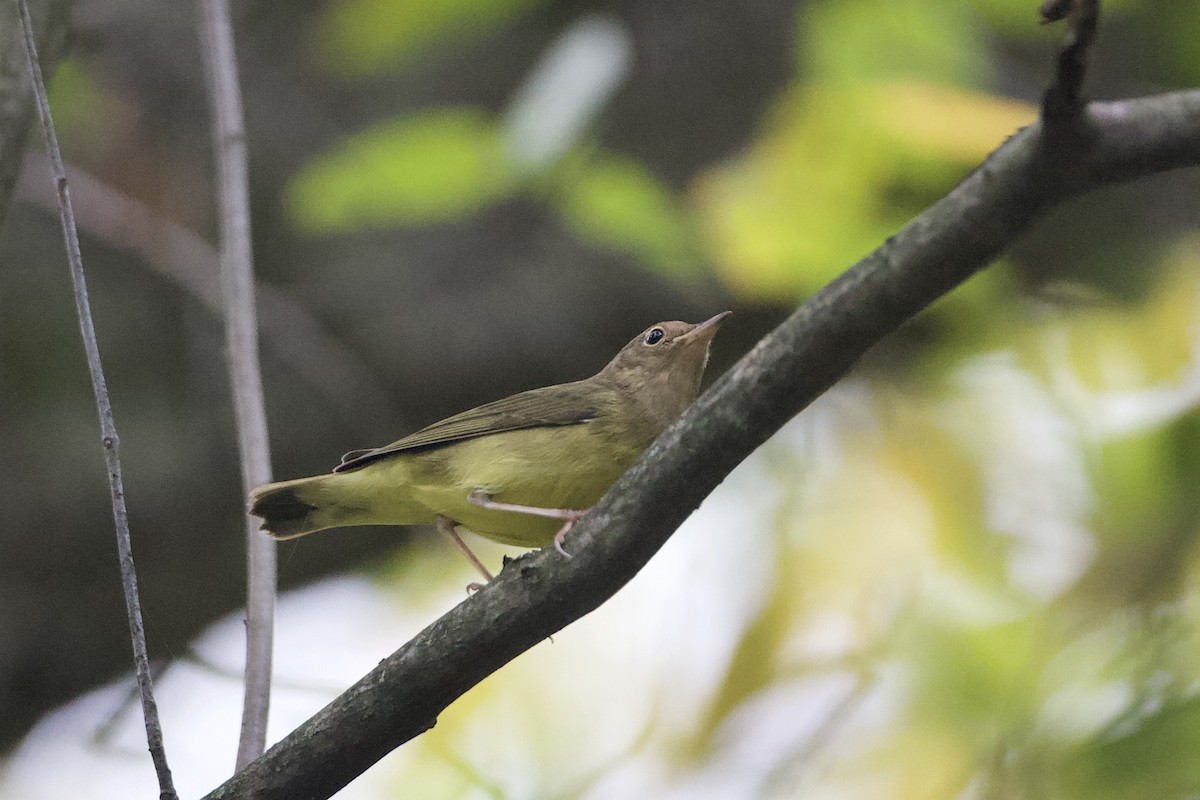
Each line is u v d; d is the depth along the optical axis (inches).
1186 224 516.4
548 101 314.5
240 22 557.9
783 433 562.9
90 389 507.8
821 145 367.9
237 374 327.0
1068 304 509.7
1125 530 464.1
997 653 456.8
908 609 490.9
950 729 445.4
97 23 496.4
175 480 496.7
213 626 512.1
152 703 235.5
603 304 520.7
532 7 363.6
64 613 493.4
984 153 356.2
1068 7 220.7
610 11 524.7
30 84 318.3
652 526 253.1
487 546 562.3
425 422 520.4
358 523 365.1
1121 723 390.6
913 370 546.0
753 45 515.8
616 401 366.9
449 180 319.0
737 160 422.3
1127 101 231.0
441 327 514.9
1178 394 490.9
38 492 485.1
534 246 532.4
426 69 528.7
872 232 369.1
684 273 355.9
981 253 234.1
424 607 557.9
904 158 365.7
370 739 258.4
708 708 501.7
